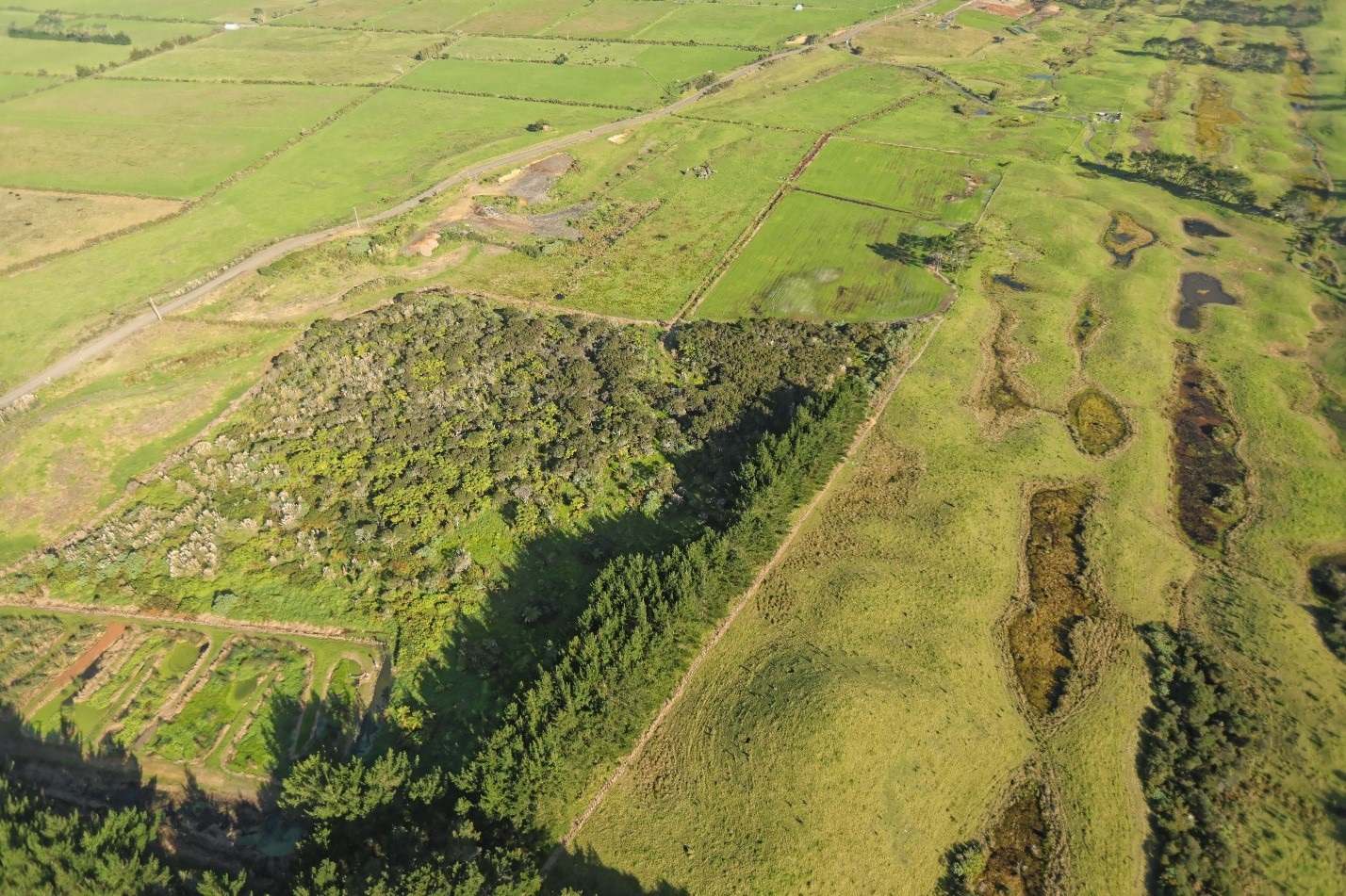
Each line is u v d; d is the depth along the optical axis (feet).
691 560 246.88
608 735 220.02
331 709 236.02
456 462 314.55
